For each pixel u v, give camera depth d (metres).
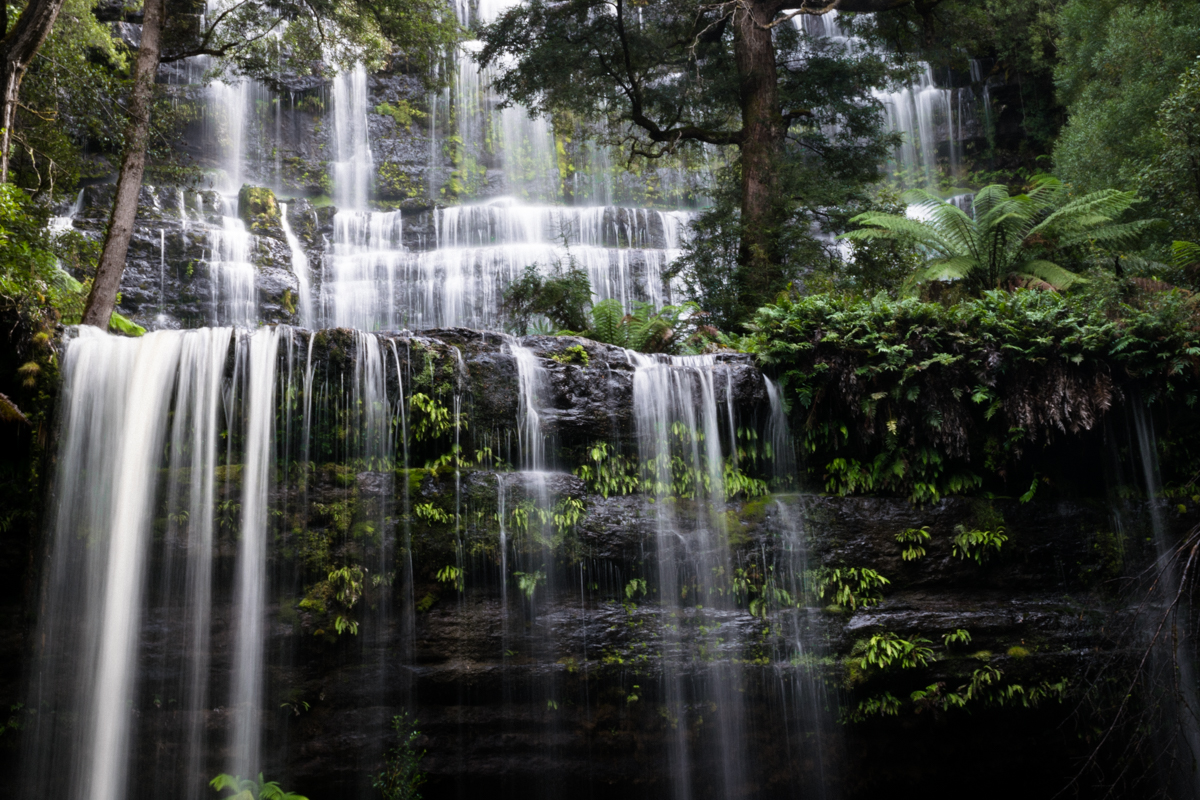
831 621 8.77
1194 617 8.91
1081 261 11.93
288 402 8.20
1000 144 24.92
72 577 7.62
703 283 13.38
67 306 10.02
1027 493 9.13
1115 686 8.81
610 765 8.29
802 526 9.01
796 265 12.83
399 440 8.44
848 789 8.67
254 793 7.38
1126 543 9.15
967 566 9.05
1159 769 8.70
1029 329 9.05
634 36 14.69
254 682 7.62
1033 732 8.85
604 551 8.56
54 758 7.34
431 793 7.92
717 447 9.12
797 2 14.52
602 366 9.20
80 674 7.46
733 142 14.30
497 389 8.80
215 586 7.74
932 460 9.13
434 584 8.13
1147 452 9.20
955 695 8.59
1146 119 14.08
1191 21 14.25
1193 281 10.20
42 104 11.12
